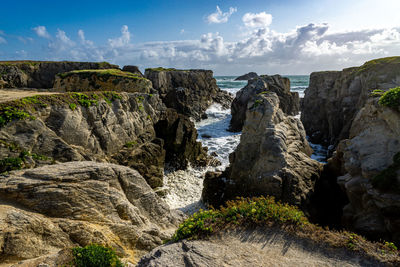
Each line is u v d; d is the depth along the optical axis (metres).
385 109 12.70
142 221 10.78
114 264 6.97
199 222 7.39
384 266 5.77
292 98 49.00
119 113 21.94
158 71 52.00
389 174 11.32
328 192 17.36
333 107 34.50
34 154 14.35
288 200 15.38
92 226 8.75
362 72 28.36
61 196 8.63
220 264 5.97
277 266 5.97
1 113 13.79
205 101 58.06
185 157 26.83
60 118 16.81
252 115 18.48
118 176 10.80
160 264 5.99
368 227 11.98
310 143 36.56
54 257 6.73
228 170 20.56
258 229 7.41
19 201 7.99
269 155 16.78
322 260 6.16
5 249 6.62
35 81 42.38
